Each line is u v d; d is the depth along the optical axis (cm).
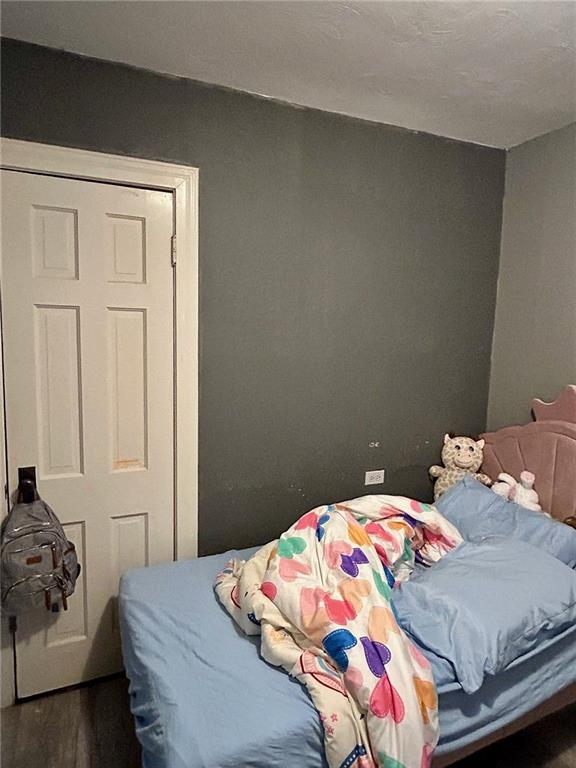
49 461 203
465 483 245
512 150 271
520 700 161
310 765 128
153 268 208
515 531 211
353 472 258
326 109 229
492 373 285
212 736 124
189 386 217
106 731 194
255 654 152
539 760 183
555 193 249
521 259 268
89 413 206
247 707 132
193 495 224
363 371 254
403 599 168
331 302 243
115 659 222
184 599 182
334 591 157
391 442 266
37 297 193
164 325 212
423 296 264
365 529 192
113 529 216
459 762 182
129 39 176
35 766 179
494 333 284
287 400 239
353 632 143
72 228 195
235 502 234
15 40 178
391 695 133
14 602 188
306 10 158
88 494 210
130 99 195
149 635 162
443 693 144
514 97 214
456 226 268
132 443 215
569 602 170
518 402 271
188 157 207
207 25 167
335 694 133
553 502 237
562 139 245
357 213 243
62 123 187
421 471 276
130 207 202
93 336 203
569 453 230
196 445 222
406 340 263
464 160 265
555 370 252
